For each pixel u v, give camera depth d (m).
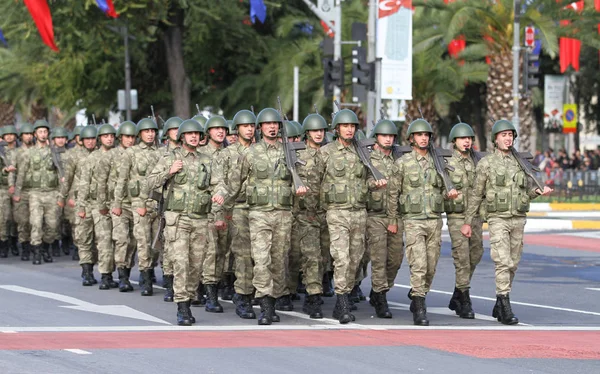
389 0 52.19
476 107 105.00
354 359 20.75
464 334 24.20
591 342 23.22
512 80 71.88
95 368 19.41
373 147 28.55
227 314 27.67
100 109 90.88
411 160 26.11
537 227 57.66
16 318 25.81
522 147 72.69
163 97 88.75
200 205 25.86
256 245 25.73
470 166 28.03
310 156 27.34
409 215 25.95
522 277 36.50
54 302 29.23
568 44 80.12
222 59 89.06
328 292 31.19
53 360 20.12
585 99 110.81
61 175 41.06
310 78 81.00
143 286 31.69
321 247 29.12
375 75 52.72
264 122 25.98
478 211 26.95
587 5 71.69
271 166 25.86
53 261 41.88
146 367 19.58
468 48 77.44
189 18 79.69
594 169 85.62
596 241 50.00
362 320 26.62
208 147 29.75
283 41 88.25
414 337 23.62
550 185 74.88
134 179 31.95
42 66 89.12
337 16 59.00
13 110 119.50
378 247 27.19
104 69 85.94
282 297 28.31
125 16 76.12
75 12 74.88
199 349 21.58
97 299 30.28
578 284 34.59
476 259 27.88
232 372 19.30
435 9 74.69
